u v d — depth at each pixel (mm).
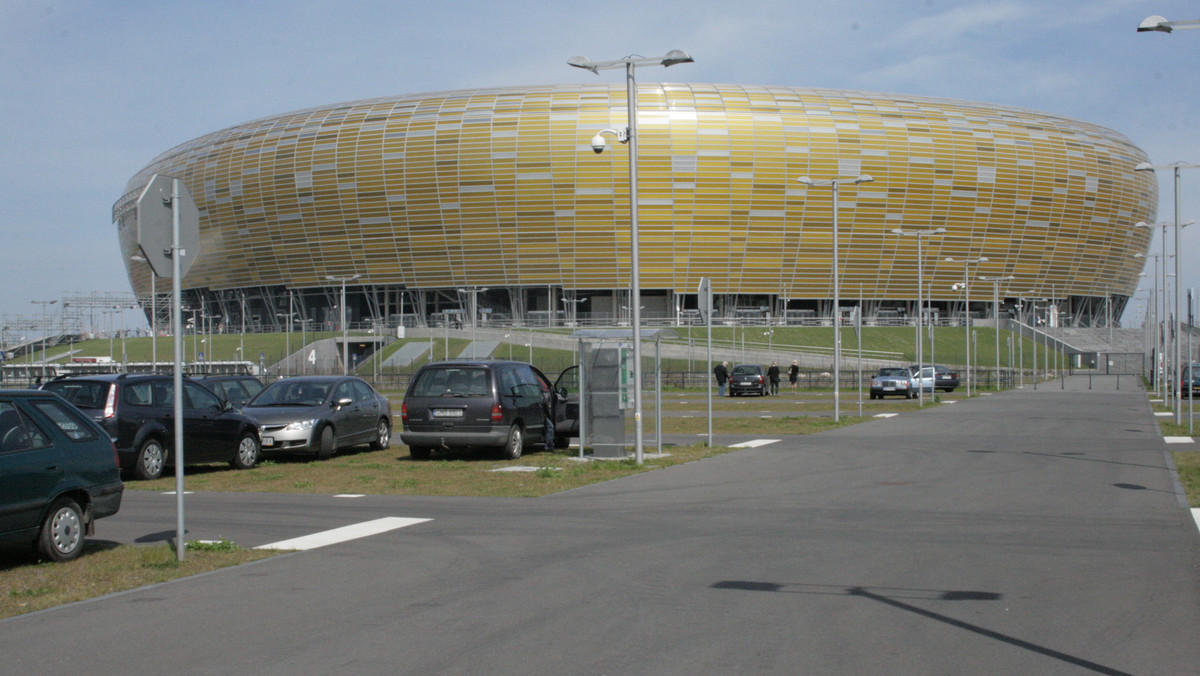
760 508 12219
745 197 94312
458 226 94812
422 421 18812
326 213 97812
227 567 8883
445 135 93375
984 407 38500
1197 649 6031
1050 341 102562
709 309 21312
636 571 8461
